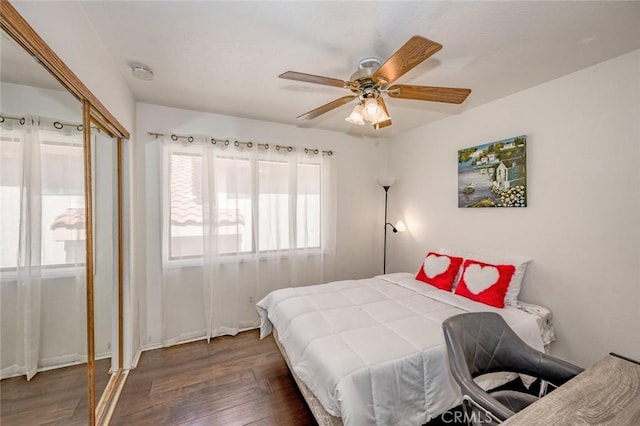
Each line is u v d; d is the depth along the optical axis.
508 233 2.48
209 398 1.97
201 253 2.90
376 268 4.02
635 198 1.76
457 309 2.09
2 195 1.03
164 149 2.71
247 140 3.11
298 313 2.00
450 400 1.53
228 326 3.02
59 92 1.27
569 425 0.84
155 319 2.74
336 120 3.19
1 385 1.04
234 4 1.37
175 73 2.09
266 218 3.19
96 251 1.73
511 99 2.44
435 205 3.23
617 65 1.82
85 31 1.44
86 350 1.54
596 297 1.93
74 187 1.42
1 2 0.81
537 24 1.51
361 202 3.89
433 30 1.57
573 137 2.04
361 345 1.56
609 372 1.10
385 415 1.34
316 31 1.59
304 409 1.86
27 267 1.16
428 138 3.32
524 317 1.97
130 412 1.83
